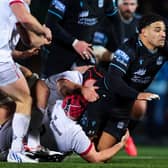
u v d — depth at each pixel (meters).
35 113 20.12
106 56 27.03
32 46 20.45
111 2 24.33
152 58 20.78
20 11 19.22
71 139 19.70
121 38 26.52
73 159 23.16
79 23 23.55
